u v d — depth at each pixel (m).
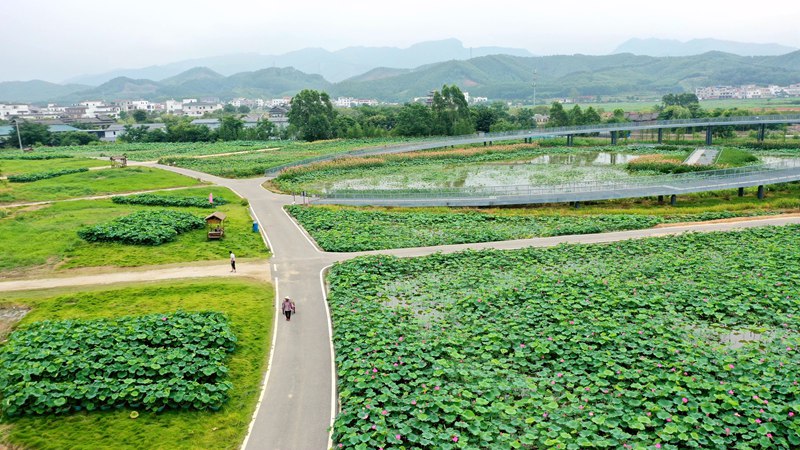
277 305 36.22
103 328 30.25
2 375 25.66
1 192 68.44
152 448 21.94
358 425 22.06
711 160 97.44
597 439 21.09
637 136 156.62
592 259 43.94
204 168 93.88
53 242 47.44
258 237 51.41
